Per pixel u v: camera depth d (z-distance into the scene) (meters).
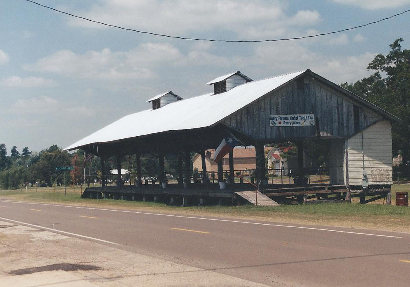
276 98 34.09
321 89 35.56
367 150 36.69
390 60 83.56
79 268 11.27
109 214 27.14
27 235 18.09
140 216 25.12
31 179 106.75
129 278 10.02
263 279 9.77
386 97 76.69
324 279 9.54
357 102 36.50
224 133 34.19
